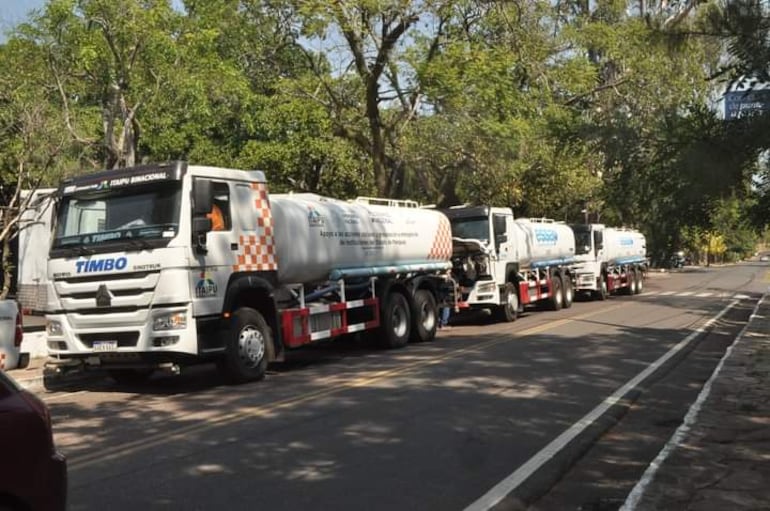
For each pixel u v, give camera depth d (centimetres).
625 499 614
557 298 2600
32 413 397
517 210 3394
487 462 717
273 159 2716
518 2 2395
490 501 604
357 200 1697
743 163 557
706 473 666
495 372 1242
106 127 1936
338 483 654
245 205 1237
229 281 1186
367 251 1584
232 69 2247
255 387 1171
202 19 1977
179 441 815
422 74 2197
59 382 1278
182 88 1861
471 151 2525
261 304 1276
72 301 1162
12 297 1920
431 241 1834
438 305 1853
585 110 755
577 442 789
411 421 889
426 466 704
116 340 1137
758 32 566
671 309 2556
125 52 1775
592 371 1245
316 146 2723
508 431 838
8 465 381
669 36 640
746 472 667
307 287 1459
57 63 1827
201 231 1127
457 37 2314
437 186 2900
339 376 1253
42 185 1772
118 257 1130
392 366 1349
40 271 1630
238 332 1195
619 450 774
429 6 2119
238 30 2319
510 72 2405
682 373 1235
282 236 1346
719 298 3130
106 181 1163
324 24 2122
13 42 1814
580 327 1969
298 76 2598
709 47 619
